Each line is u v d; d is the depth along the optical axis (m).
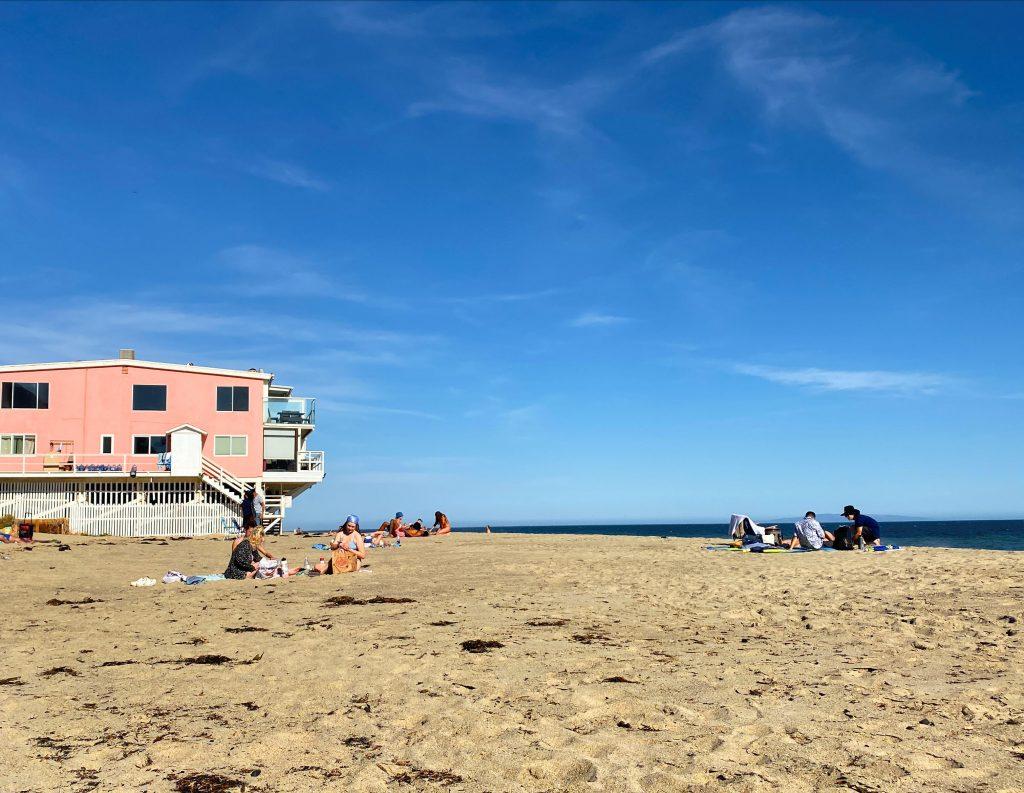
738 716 5.77
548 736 5.40
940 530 107.75
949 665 7.32
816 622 9.82
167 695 6.54
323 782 4.64
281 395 50.91
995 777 4.54
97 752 5.13
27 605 11.91
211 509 37.84
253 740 5.38
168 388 41.75
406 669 7.37
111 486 38.88
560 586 14.21
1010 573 14.43
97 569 18.14
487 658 7.81
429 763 4.93
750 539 24.36
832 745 5.11
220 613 10.95
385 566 18.69
